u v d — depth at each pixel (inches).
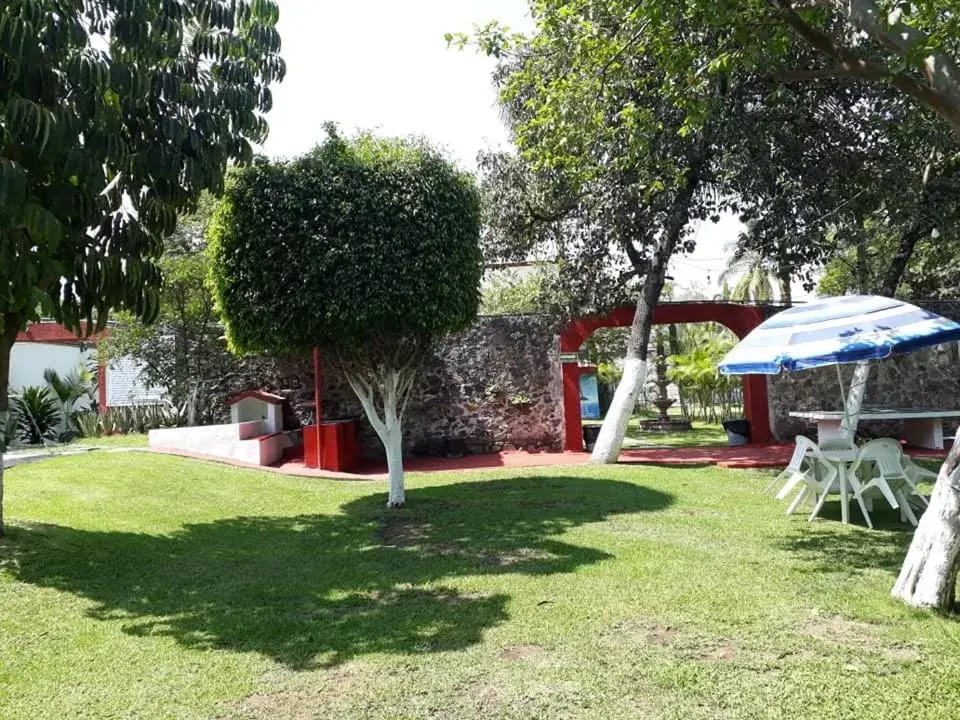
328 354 375.9
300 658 164.4
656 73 360.8
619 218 498.9
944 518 186.1
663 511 319.6
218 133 268.8
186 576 233.5
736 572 219.8
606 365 1006.4
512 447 574.6
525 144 411.2
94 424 663.1
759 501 342.0
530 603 197.3
